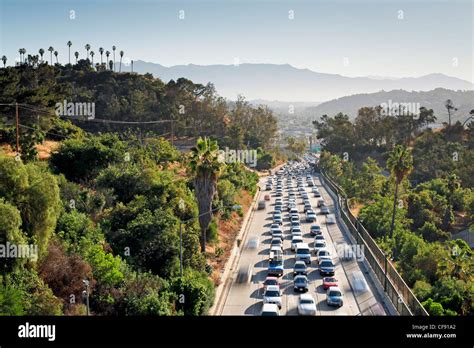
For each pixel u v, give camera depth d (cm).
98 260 3447
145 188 5384
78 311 2955
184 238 4425
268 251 5694
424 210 8569
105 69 18150
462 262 5034
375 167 10931
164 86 16562
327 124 18575
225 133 16012
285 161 19288
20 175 3228
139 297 3253
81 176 5809
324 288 4253
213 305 3872
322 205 8325
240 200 8294
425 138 15000
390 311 3684
